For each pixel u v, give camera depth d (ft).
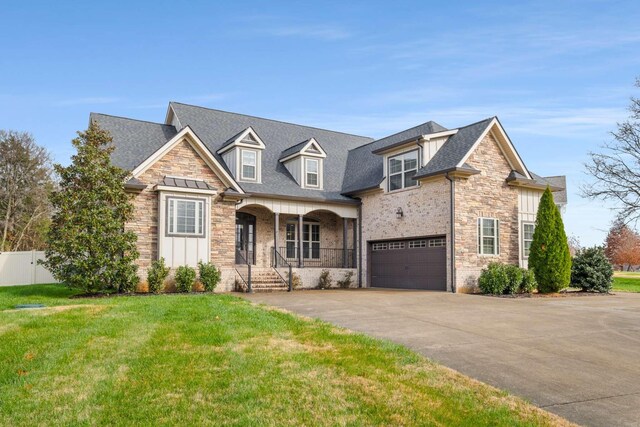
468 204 62.54
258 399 17.39
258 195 67.72
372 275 75.61
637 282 89.66
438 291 61.72
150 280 54.70
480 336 29.73
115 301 44.06
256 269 66.39
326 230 82.02
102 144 55.16
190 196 59.67
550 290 61.26
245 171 71.10
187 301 43.62
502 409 17.06
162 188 57.26
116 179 52.47
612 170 93.86
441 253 63.31
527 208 69.36
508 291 59.52
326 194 76.23
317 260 80.07
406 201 68.54
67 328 29.32
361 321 35.06
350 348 25.16
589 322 35.35
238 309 38.19
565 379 21.01
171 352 23.59
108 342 25.58
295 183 76.38
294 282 69.10
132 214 53.98
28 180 122.21
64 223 50.90
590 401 18.30
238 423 15.37
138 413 16.10
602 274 64.28
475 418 16.21
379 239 73.20
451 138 68.39
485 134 64.54
